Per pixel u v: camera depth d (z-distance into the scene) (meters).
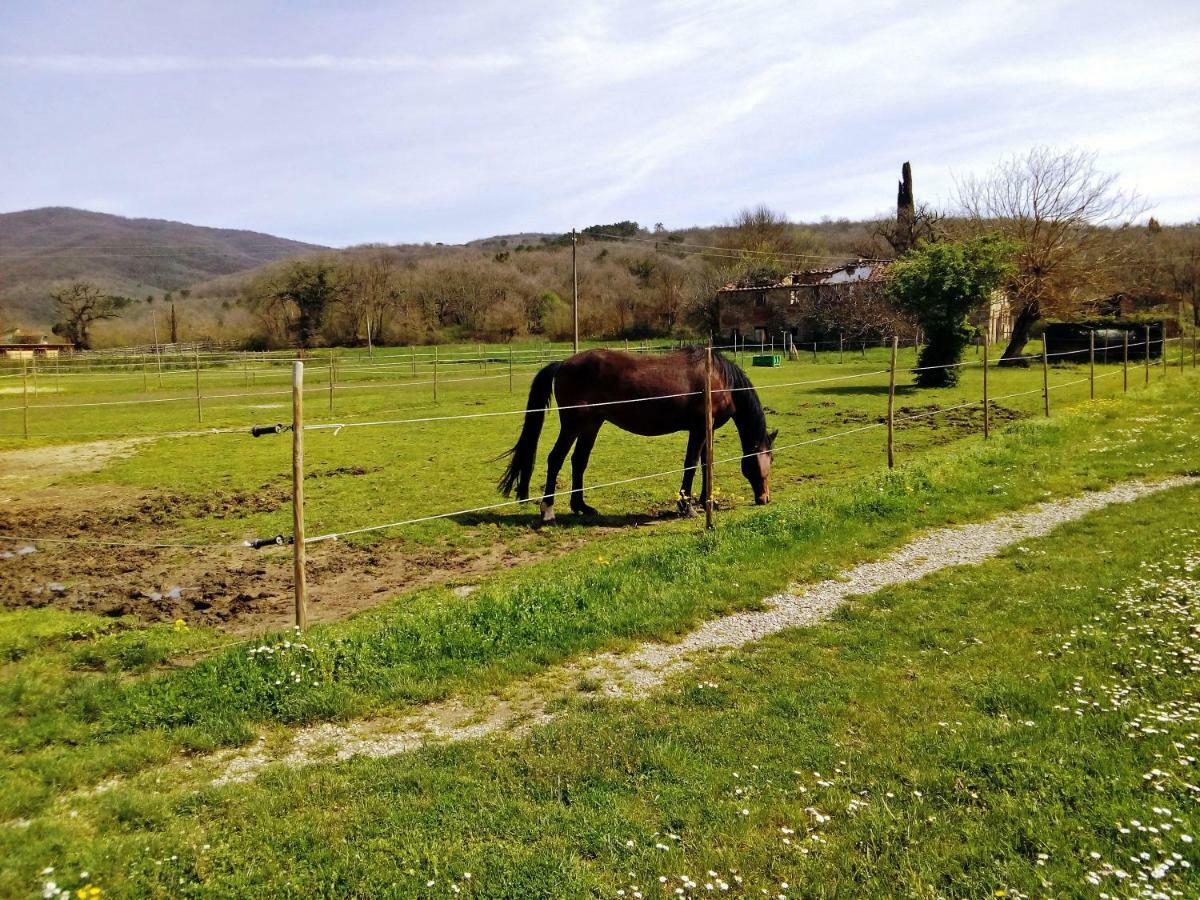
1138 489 10.64
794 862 3.32
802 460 14.57
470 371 42.38
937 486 10.84
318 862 3.38
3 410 25.94
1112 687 4.84
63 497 12.54
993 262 25.78
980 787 3.83
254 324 76.75
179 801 3.85
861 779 3.96
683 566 7.55
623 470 14.02
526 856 3.39
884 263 55.88
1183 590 6.41
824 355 49.31
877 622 6.32
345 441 18.34
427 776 4.07
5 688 4.93
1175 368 28.42
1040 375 29.02
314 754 4.46
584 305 80.06
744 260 76.00
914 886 3.13
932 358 26.86
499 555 8.97
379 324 74.81
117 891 3.13
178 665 5.64
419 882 3.23
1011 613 6.33
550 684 5.39
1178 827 3.37
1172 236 79.81
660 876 3.23
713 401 10.30
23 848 3.32
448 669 5.51
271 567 8.66
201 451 17.11
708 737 4.48
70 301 74.50
